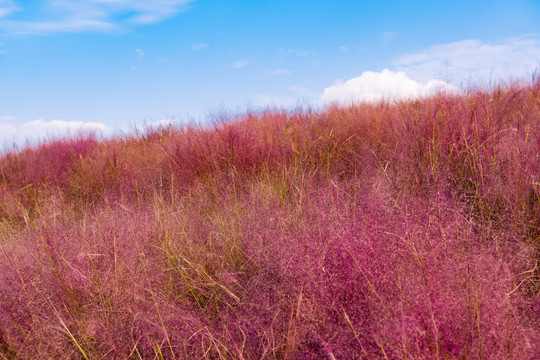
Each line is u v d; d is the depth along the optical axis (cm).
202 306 181
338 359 131
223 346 144
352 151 333
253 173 341
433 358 114
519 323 124
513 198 205
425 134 296
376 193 220
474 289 133
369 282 145
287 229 214
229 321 164
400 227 182
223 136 399
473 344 116
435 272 142
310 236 189
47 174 503
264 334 150
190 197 321
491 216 198
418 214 193
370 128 373
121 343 156
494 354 113
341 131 386
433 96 390
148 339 151
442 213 190
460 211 194
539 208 191
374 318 135
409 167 261
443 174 242
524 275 149
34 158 596
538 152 228
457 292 133
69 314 167
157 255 220
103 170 462
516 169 221
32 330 166
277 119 490
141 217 273
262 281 185
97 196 388
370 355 126
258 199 280
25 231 275
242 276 197
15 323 171
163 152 466
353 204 214
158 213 262
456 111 308
